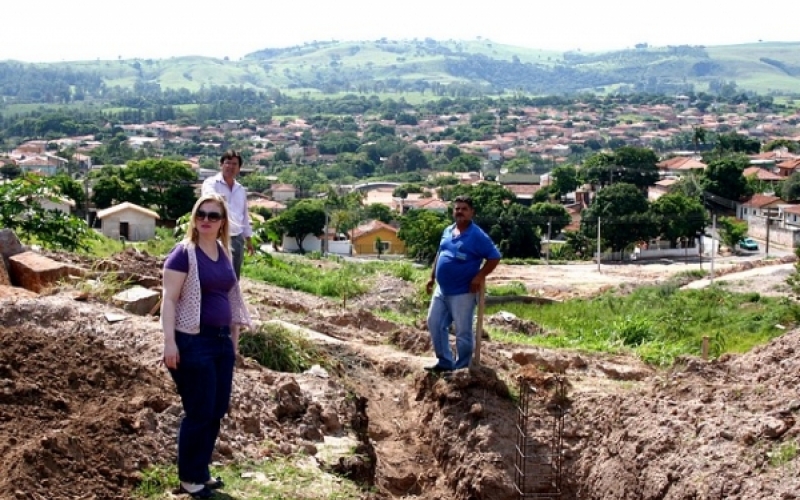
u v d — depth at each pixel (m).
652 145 183.12
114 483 7.00
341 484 7.99
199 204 7.04
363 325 16.31
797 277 29.27
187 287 6.98
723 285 33.72
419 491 9.61
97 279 12.59
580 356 14.38
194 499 7.10
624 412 9.69
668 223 65.06
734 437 8.47
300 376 10.27
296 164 154.50
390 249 72.38
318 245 69.00
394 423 10.72
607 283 41.78
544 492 9.43
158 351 9.62
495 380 10.49
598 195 67.25
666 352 15.89
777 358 11.39
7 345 8.13
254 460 8.04
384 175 149.75
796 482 7.60
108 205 60.44
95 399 7.95
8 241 14.03
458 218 10.86
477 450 9.68
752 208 78.81
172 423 7.90
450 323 11.28
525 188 104.75
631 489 8.79
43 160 125.88
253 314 13.31
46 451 6.79
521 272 49.28
